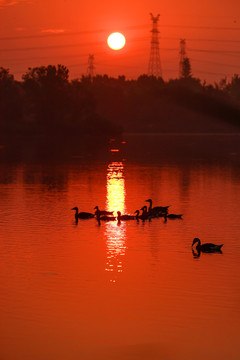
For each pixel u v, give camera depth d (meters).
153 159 139.38
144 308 29.86
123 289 32.62
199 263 37.97
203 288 32.75
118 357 24.91
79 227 50.50
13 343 26.12
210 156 150.88
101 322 28.20
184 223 52.44
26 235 46.81
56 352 25.38
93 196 69.88
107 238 45.84
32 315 28.97
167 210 57.66
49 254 40.38
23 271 36.12
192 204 63.44
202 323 28.03
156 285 33.38
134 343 26.08
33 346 25.81
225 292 32.09
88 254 40.44
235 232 48.12
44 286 33.19
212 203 64.06
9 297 31.45
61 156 150.88
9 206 61.75
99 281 34.09
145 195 70.75
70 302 30.70
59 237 46.06
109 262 38.28
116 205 63.00
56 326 27.77
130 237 46.25
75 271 36.12
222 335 26.83
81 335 26.89
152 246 42.94
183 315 28.94
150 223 52.69
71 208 60.69
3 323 28.09
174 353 25.20
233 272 35.84
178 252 41.16
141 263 38.00
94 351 25.42
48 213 57.47
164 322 28.20
